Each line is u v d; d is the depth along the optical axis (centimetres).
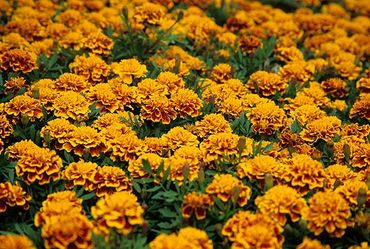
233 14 157
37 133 106
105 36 129
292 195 92
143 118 110
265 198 92
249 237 87
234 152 101
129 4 152
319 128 110
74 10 146
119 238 89
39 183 97
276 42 140
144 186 97
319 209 90
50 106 112
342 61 136
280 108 119
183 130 105
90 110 111
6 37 131
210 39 140
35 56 124
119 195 90
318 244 88
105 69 121
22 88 115
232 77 127
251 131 111
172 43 138
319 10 170
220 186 93
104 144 104
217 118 108
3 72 121
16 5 149
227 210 92
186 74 123
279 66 135
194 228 88
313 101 121
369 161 103
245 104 117
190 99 112
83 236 86
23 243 84
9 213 96
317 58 141
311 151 105
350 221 92
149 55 132
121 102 113
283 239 89
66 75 117
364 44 147
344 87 129
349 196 95
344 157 106
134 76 119
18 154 101
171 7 155
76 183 97
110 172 97
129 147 102
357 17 165
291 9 171
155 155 99
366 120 119
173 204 96
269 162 97
